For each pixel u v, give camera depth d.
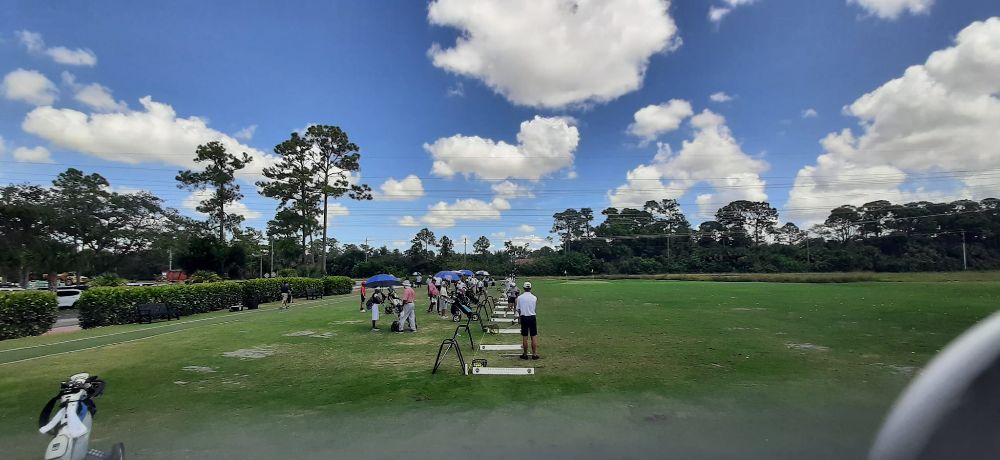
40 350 11.50
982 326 0.99
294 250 52.25
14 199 41.06
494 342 11.88
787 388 7.04
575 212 112.12
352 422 5.84
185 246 52.34
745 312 17.75
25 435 5.66
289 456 4.84
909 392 1.04
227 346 11.59
